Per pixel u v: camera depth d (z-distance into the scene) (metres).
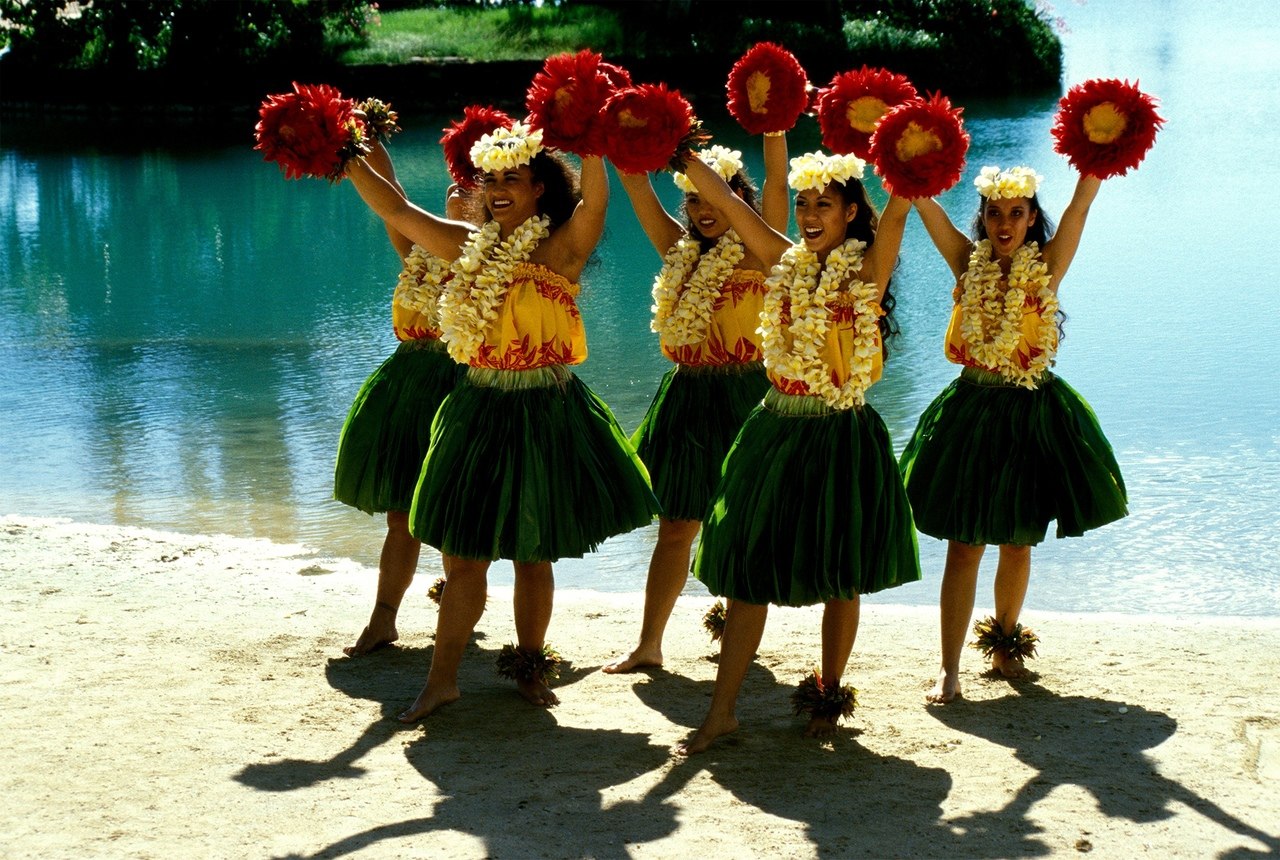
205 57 25.06
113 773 3.74
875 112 3.98
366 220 15.61
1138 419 7.95
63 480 7.23
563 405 4.12
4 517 6.37
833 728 4.05
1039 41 27.22
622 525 4.18
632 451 4.30
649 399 8.41
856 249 3.90
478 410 4.09
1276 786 3.64
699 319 4.53
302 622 5.03
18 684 4.36
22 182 17.95
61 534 6.07
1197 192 15.30
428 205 15.34
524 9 28.27
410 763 3.84
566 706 4.30
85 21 25.77
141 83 24.94
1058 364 9.12
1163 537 6.27
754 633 3.96
